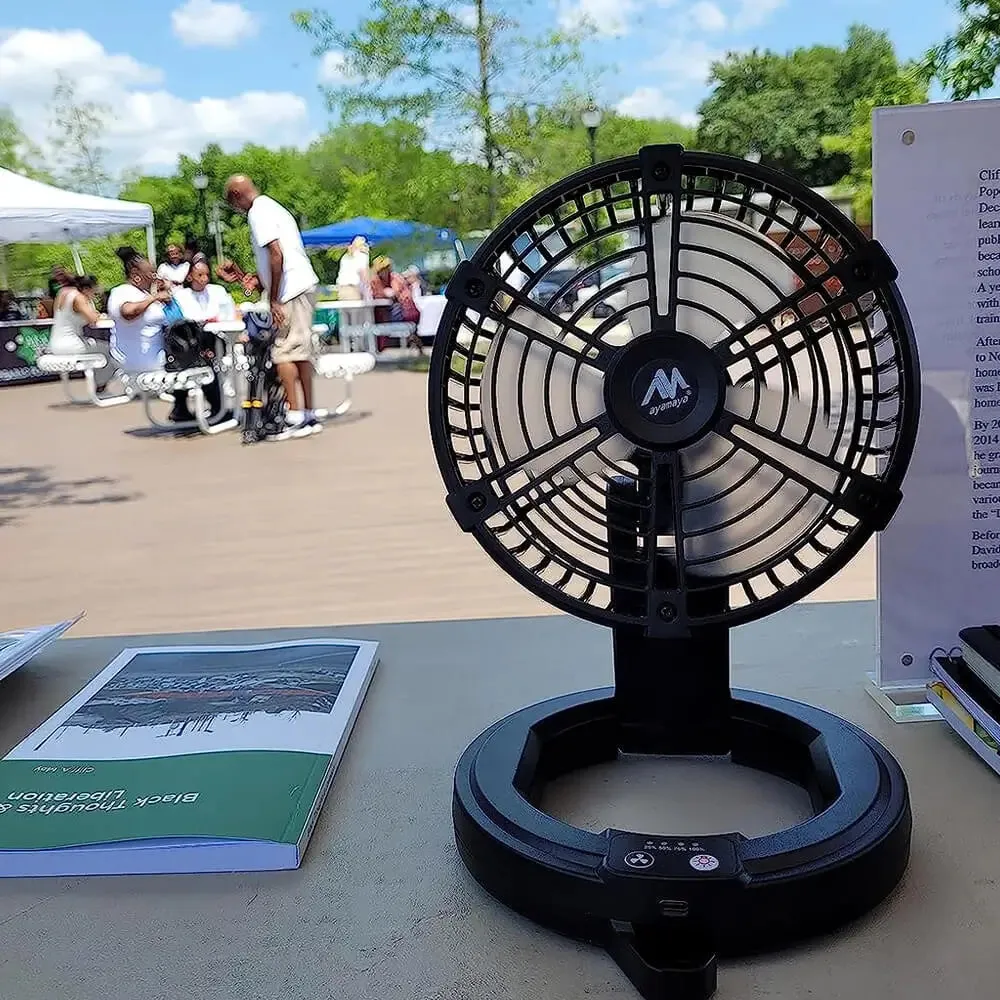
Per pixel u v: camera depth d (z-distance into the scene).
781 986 0.73
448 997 0.73
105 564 4.30
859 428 0.85
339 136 18.64
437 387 0.87
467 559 4.07
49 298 13.49
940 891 0.83
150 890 0.88
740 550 0.88
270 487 5.68
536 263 0.90
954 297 1.12
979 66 8.79
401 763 1.08
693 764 1.05
